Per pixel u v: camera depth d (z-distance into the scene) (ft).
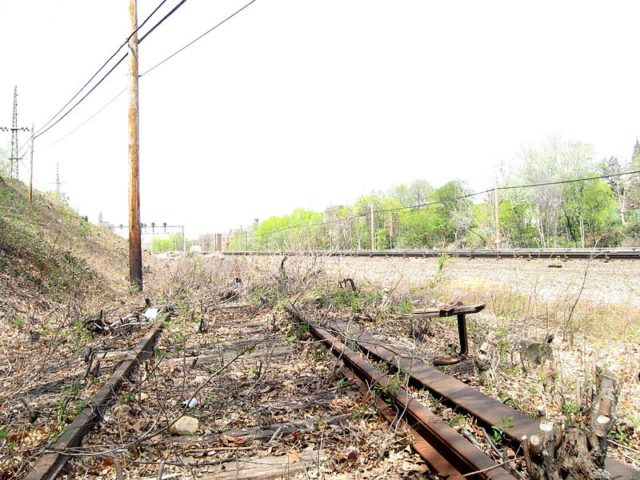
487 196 149.07
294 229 58.70
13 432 15.21
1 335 29.22
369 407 15.98
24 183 104.22
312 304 33.99
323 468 12.30
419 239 174.70
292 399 17.52
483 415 13.85
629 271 55.42
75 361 24.14
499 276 57.98
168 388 19.38
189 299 42.55
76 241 78.95
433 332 27.96
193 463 12.95
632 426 15.24
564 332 27.02
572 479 9.67
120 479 11.55
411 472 11.98
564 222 148.77
